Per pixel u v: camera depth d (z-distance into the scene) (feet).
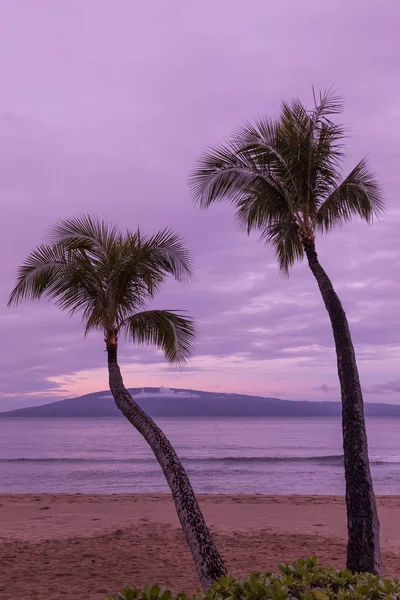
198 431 489.26
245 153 30.76
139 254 31.78
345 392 25.34
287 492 102.99
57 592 28.99
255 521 52.75
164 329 34.35
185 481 26.23
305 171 30.12
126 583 31.07
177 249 33.14
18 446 273.95
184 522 25.44
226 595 13.56
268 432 466.29
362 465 23.90
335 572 14.82
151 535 44.78
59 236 32.24
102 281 32.53
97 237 32.81
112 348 31.76
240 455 206.59
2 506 61.87
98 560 36.40
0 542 41.91
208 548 24.95
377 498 69.82
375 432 474.90
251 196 32.55
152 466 156.56
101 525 49.60
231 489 107.55
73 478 126.52
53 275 32.55
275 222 32.94
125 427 648.38
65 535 44.75
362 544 22.94
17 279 32.37
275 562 36.24
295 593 13.71
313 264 29.53
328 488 108.78
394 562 36.42
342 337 26.55
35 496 72.28
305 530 47.93
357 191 31.96
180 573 33.47
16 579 31.55
